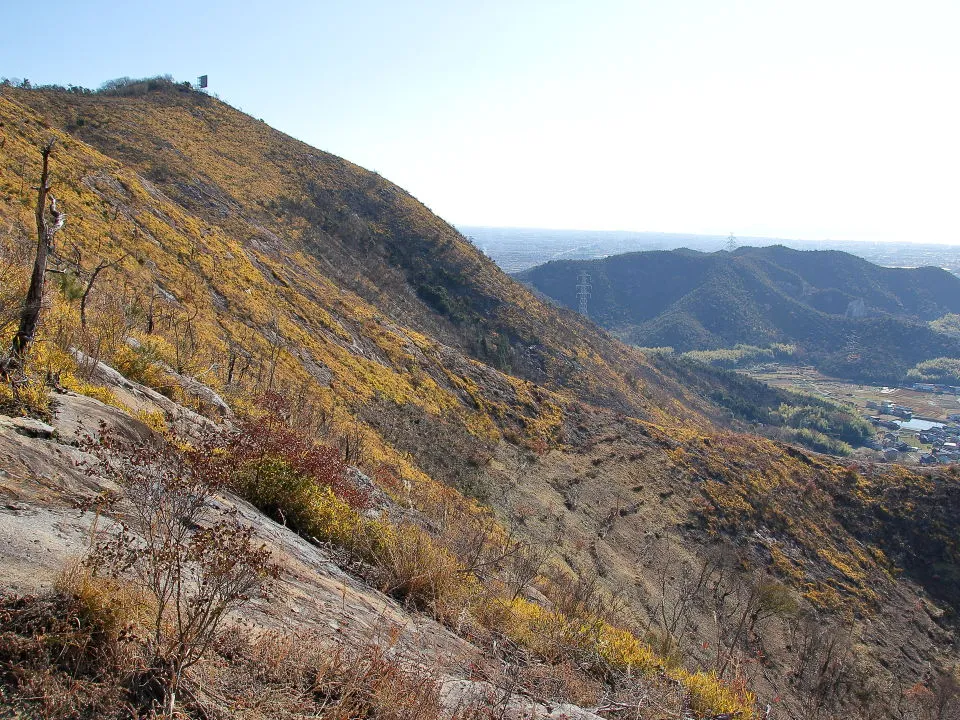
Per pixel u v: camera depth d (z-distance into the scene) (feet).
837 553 116.88
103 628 8.07
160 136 186.50
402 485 44.21
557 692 15.71
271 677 9.29
